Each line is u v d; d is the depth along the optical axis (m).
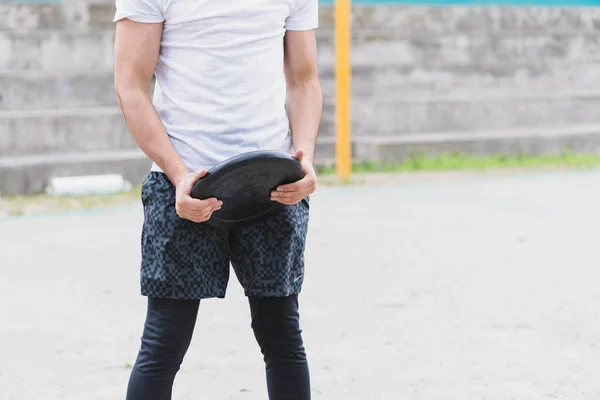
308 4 3.68
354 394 5.14
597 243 9.35
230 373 5.50
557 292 7.39
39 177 13.03
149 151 3.41
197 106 3.44
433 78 17.50
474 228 10.12
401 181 13.86
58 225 10.50
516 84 18.27
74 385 5.35
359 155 15.81
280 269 3.53
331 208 11.46
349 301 7.09
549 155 16.80
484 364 5.64
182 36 3.44
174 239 3.44
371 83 17.02
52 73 14.66
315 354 5.82
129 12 3.40
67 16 15.08
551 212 11.18
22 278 7.98
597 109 18.31
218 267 3.54
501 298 7.21
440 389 5.21
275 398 3.64
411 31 17.44
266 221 3.53
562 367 5.58
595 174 14.62
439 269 8.18
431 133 16.86
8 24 14.78
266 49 3.49
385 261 8.48
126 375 5.52
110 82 14.92
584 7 19.08
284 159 3.28
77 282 7.82
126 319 6.72
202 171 3.23
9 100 14.36
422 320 6.59
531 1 18.97
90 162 13.34
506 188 13.14
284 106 3.61
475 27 17.94
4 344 6.13
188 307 3.54
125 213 11.24
